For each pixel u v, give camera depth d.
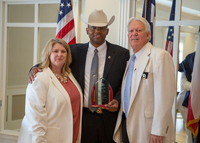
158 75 1.97
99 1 3.42
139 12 3.28
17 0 3.74
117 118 2.36
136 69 2.10
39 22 3.73
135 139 2.08
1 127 3.91
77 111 2.29
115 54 2.51
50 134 2.11
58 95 2.14
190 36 3.10
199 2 3.04
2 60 3.88
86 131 2.39
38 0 3.68
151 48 2.10
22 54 3.83
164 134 1.91
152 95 2.03
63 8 3.22
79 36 3.55
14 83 3.89
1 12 3.83
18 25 3.81
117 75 2.46
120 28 3.31
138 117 2.07
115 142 2.43
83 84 2.44
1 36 3.85
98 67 2.48
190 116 2.98
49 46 2.23
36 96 2.08
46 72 2.20
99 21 2.51
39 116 2.06
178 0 3.15
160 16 3.24
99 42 2.47
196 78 2.99
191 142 3.09
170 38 3.20
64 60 2.26
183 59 3.13
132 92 2.08
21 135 2.16
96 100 2.33
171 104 1.95
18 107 3.88
